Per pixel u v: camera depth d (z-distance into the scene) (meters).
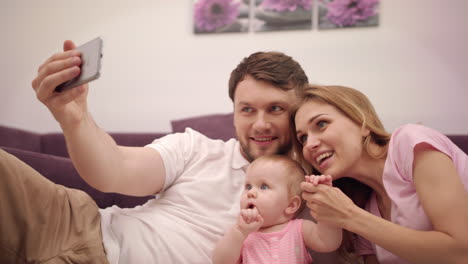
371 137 0.99
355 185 1.12
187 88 2.38
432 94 2.04
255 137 1.15
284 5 2.25
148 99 2.43
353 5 2.16
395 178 0.89
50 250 0.87
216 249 0.93
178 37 2.42
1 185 0.84
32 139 2.22
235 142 1.26
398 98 2.08
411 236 0.75
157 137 2.04
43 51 2.63
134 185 0.98
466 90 2.01
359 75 2.14
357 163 0.98
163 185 1.09
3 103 2.65
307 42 2.21
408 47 2.09
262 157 1.09
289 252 0.94
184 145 1.17
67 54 0.73
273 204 0.99
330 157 0.98
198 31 2.37
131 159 0.98
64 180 1.34
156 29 2.45
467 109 2.00
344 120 0.98
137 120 2.44
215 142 1.24
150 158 1.03
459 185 0.76
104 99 2.49
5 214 0.84
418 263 0.74
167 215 1.02
